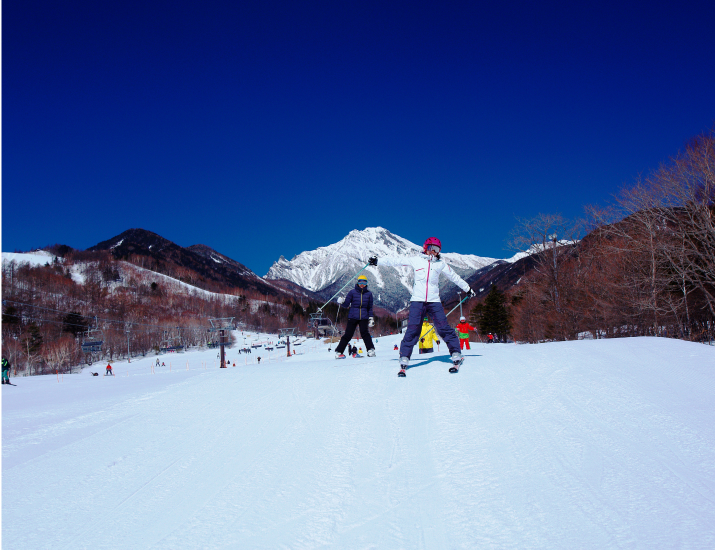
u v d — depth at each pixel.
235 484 3.40
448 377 5.98
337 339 116.94
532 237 37.03
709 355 5.86
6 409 6.99
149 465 3.85
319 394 5.76
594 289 31.70
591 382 5.16
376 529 2.71
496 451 3.66
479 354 7.91
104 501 3.22
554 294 36.28
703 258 25.97
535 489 3.04
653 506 2.73
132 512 3.04
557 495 2.94
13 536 2.76
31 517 3.01
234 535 2.71
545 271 36.75
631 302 27.98
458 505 2.93
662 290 26.86
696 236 26.30
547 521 2.67
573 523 2.62
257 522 2.85
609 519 2.64
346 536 2.65
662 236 27.00
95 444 4.45
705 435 3.61
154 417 5.35
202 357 94.44
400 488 3.20
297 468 3.62
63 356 77.88
